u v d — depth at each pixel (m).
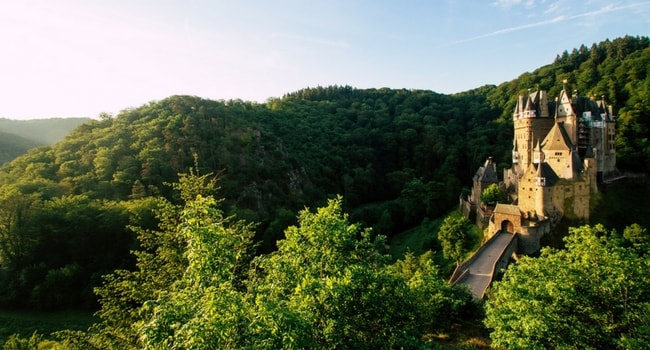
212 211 17.00
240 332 14.51
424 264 60.19
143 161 93.75
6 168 92.56
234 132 121.19
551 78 152.12
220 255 16.55
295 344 14.22
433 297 39.62
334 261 22.86
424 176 143.88
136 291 25.03
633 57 128.88
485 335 39.25
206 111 127.31
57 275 61.94
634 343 20.09
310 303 18.98
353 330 21.19
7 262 64.56
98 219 69.12
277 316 14.63
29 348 33.69
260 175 111.00
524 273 27.64
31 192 74.94
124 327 24.64
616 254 24.30
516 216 68.25
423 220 111.25
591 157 69.62
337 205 25.41
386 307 22.75
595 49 163.38
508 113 150.12
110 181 85.19
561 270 25.19
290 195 113.06
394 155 161.75
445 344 38.03
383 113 190.12
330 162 147.62
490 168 93.25
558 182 67.69
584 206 67.81
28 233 64.88
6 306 61.16
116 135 104.12
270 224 89.50
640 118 91.69
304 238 24.48
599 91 115.19
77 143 101.62
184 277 18.16
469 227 85.12
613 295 23.45
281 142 136.25
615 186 75.19
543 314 23.59
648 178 77.62
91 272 65.19
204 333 12.98
